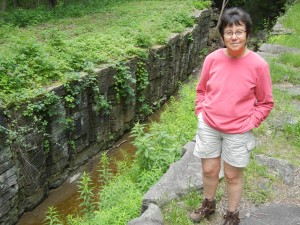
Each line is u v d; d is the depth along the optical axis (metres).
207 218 2.45
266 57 5.65
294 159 3.16
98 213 3.00
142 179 3.36
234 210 2.29
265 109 2.06
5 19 8.66
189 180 2.71
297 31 7.32
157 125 4.54
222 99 2.04
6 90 4.16
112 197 3.30
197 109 2.24
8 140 3.86
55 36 5.90
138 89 6.50
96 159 5.58
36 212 4.47
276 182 2.82
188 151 3.17
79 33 7.46
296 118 3.85
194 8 10.75
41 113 4.38
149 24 8.26
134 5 11.30
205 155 2.22
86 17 9.43
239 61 2.00
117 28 7.84
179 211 2.48
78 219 3.55
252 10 14.64
